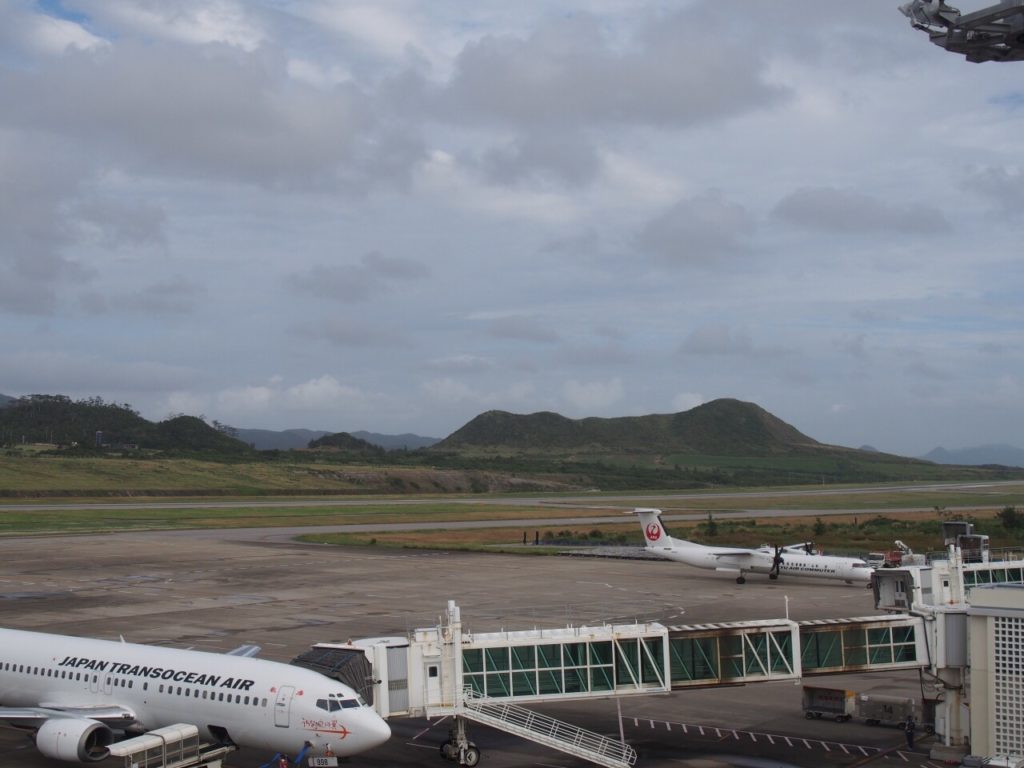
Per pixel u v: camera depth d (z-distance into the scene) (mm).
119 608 90000
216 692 41188
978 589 44625
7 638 48750
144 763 37312
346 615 86875
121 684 43656
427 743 48969
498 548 147500
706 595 102188
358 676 42531
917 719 53750
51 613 86938
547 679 45781
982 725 44375
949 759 46344
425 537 166375
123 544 145250
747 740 50125
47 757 43906
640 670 47062
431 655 44062
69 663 45750
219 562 126625
